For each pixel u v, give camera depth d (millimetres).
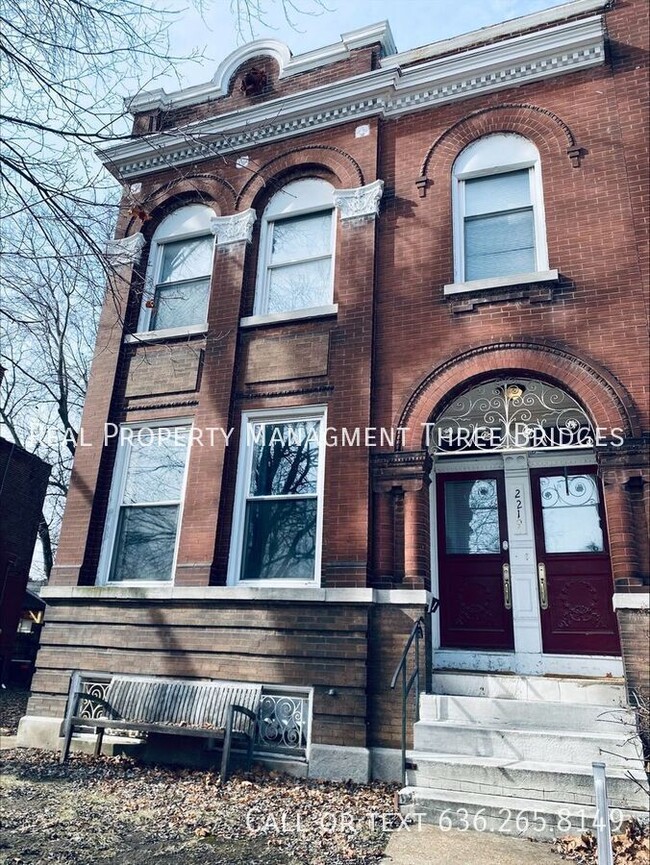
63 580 8406
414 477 7285
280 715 6934
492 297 7641
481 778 5410
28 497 16094
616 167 7664
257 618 7254
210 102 10562
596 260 7367
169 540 8453
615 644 7367
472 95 8750
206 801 5812
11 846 4684
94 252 5973
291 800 5832
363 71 9578
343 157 9078
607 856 3711
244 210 9516
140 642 7703
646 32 8047
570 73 8297
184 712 7016
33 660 17281
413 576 6934
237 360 8758
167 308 9727
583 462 8203
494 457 8555
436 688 6824
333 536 7309
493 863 4398
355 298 8258
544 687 6480
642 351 6797
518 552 8047
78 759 7301
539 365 7113
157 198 10266
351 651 6746
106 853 4590
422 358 7742
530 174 8289
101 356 9492
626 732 5668
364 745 6414
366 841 4828
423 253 8242
